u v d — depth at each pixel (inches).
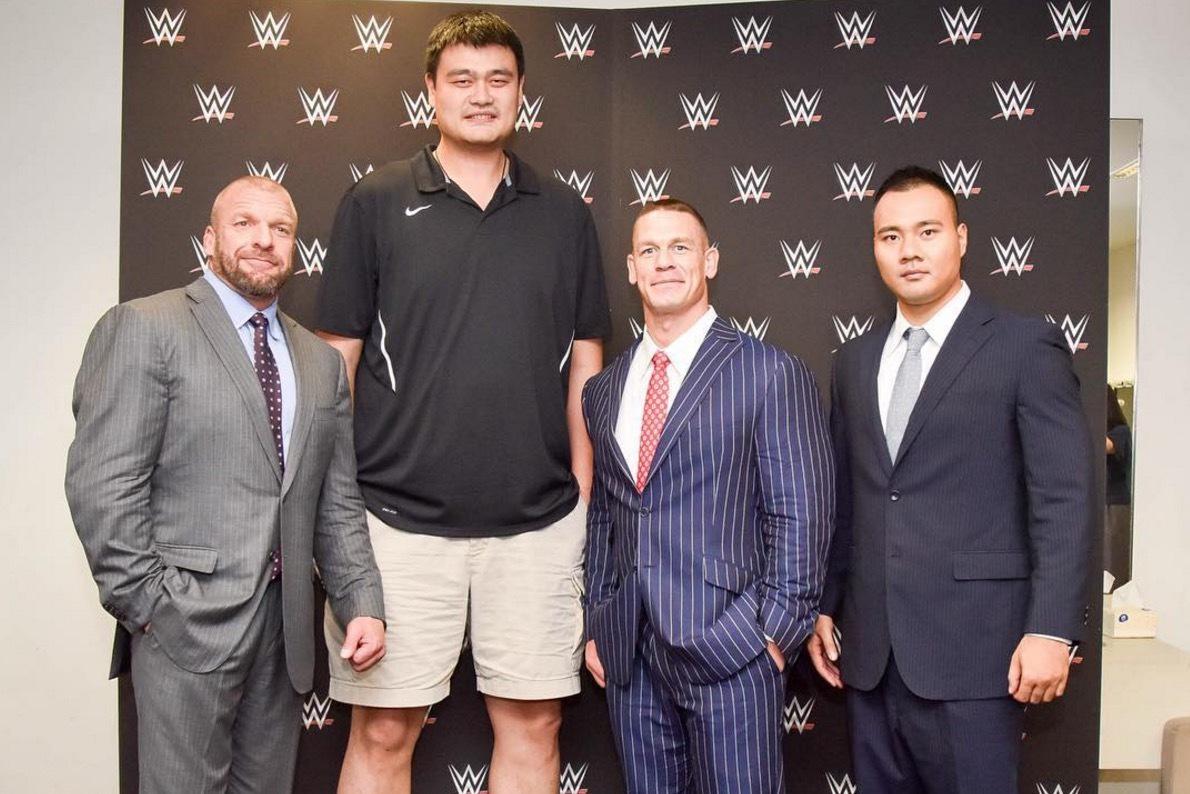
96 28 104.8
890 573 75.4
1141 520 104.1
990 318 75.7
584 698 100.7
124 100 99.1
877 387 79.7
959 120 98.0
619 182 101.4
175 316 70.9
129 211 99.1
